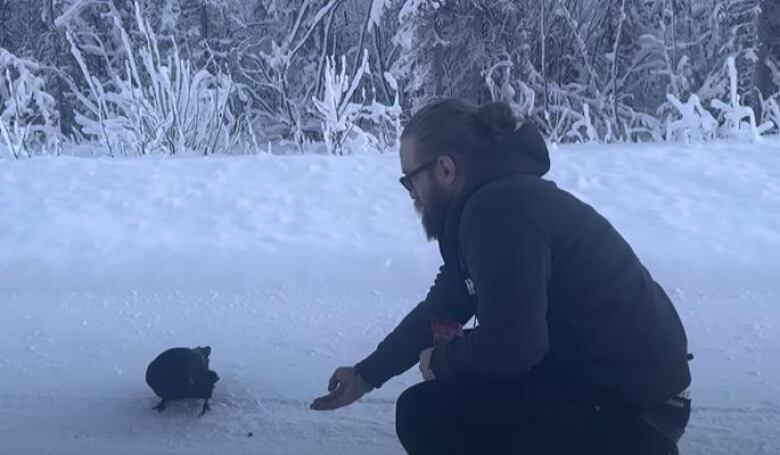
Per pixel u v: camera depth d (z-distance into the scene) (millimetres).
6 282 4418
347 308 4066
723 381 3234
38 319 3988
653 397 2018
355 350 3609
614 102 11984
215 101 8992
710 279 4227
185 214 5371
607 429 2012
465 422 2084
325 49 13164
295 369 3430
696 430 2861
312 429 2938
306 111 12719
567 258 1968
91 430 2947
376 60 13141
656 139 10406
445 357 2049
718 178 5832
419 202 2139
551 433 2029
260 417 3025
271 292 4273
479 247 1941
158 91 8664
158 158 7004
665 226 4871
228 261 4520
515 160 2047
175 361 2992
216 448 2814
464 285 2197
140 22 9078
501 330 1914
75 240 4895
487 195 1971
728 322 3785
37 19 15531
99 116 8852
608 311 1981
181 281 4398
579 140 10484
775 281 4184
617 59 12516
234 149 9273
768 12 12727
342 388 2379
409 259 4465
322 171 6227
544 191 1992
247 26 14289
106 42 14625
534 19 12523
